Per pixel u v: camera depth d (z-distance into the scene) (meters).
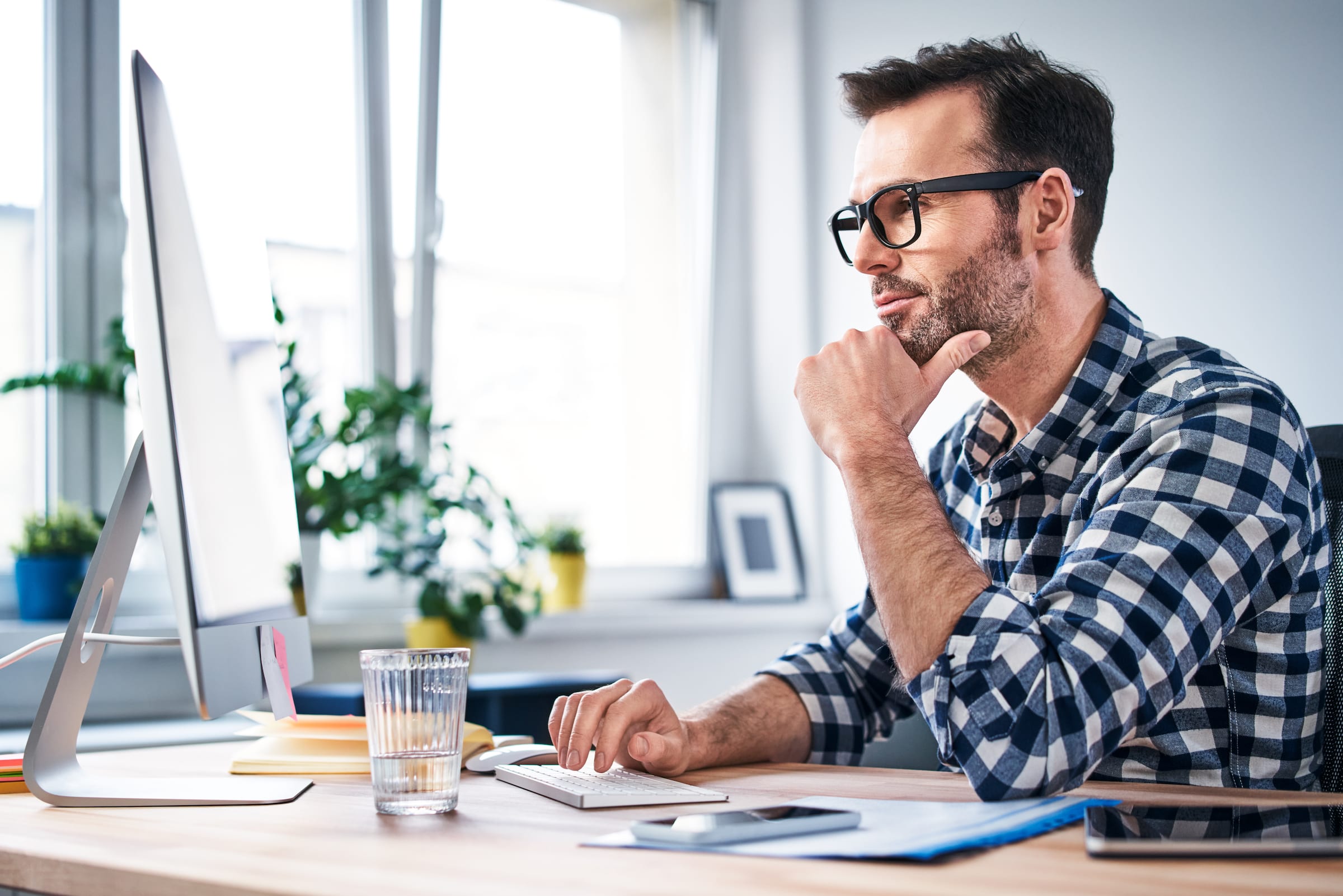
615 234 3.41
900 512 0.94
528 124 3.21
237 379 0.97
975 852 0.63
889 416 1.04
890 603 0.90
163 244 0.79
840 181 3.36
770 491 3.53
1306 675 1.07
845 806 0.78
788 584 3.44
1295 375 2.31
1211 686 1.08
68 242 2.43
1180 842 0.61
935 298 1.19
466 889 0.54
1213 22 2.47
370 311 2.97
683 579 3.49
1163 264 2.55
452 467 2.77
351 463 2.62
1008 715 0.80
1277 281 2.34
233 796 0.86
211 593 0.80
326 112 2.87
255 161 2.73
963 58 1.21
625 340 3.44
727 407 3.62
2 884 0.68
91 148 2.46
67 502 2.36
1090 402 1.17
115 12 2.47
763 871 0.58
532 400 3.24
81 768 0.95
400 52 2.97
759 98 3.57
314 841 0.68
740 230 3.64
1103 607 0.86
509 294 3.20
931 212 1.18
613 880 0.56
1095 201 1.23
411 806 0.78
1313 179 2.29
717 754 1.09
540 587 2.77
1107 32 2.69
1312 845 0.61
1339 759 1.08
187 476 0.77
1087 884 0.55
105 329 2.47
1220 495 0.96
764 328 3.60
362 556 2.94
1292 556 1.01
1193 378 1.12
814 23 3.45
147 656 2.25
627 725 1.00
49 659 2.15
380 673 0.79
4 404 2.36
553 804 0.83
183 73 2.59
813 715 1.22
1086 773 0.82
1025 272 1.18
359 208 2.95
